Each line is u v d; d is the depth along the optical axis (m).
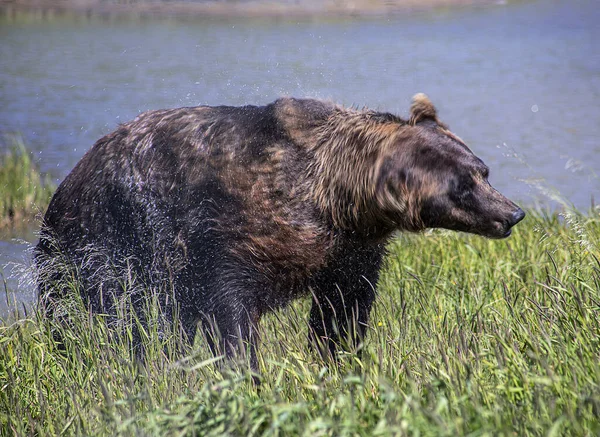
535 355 8.90
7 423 10.38
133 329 12.28
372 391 9.51
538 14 83.12
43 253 12.87
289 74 45.62
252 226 11.27
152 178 12.07
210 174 11.62
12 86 46.00
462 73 53.91
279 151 11.34
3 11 39.41
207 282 11.50
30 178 26.41
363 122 11.23
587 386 8.59
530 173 29.69
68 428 9.84
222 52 52.19
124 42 59.66
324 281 11.66
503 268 15.49
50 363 11.50
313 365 10.59
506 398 8.71
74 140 34.19
